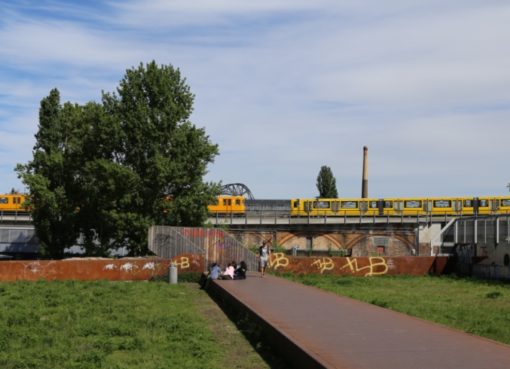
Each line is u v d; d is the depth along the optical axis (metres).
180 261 33.91
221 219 72.31
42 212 50.41
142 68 49.09
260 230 72.00
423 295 25.53
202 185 48.53
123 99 49.06
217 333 15.78
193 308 21.06
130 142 48.38
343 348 10.92
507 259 33.88
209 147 49.16
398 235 70.19
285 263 37.41
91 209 50.09
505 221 35.38
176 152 47.91
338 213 79.06
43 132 53.22
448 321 17.31
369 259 37.84
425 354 10.39
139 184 47.25
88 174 47.97
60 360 11.97
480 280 34.38
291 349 11.64
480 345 11.29
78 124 50.34
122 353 12.84
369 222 70.75
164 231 37.06
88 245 49.56
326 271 37.56
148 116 47.81
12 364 11.53
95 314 18.70
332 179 112.88
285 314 15.74
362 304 18.22
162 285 30.69
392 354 10.38
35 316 17.88
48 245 51.47
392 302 21.70
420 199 77.69
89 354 12.22
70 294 24.73
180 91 49.62
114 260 33.53
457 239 43.81
